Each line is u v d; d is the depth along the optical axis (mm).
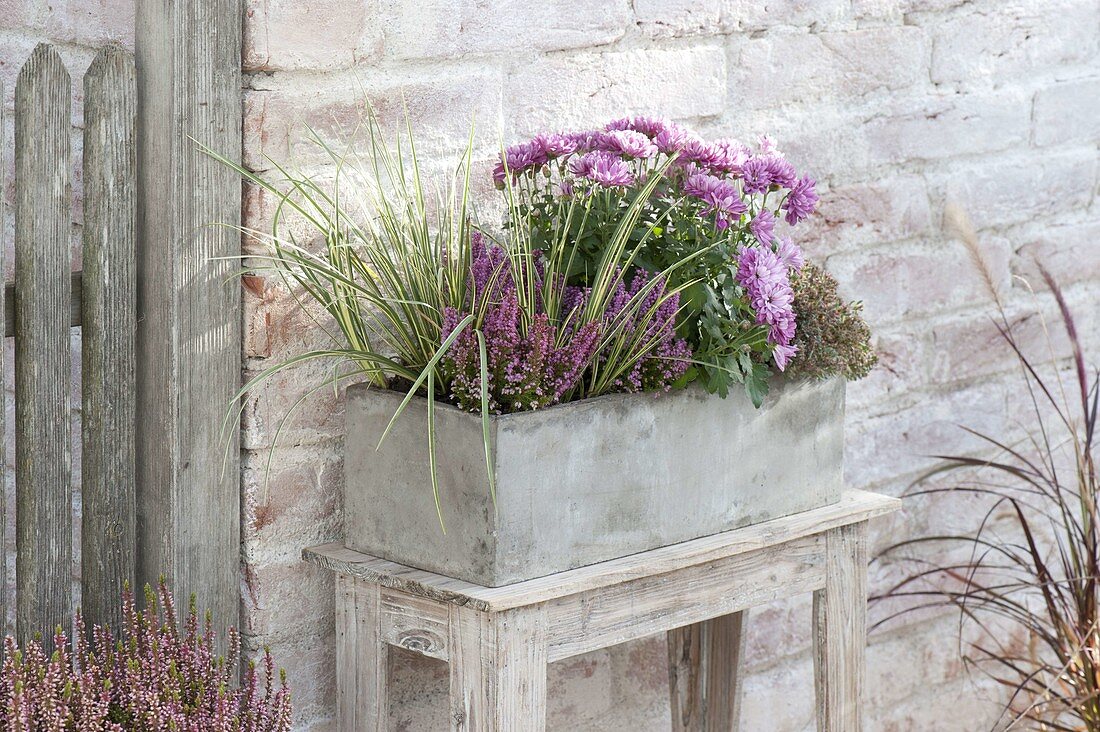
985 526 2855
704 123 2281
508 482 1667
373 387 1822
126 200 1766
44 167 1709
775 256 1835
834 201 2463
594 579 1741
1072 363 2926
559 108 2094
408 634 1800
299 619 1955
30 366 1733
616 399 1765
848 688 2162
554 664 2297
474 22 1968
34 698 1573
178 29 1714
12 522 2248
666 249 1831
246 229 1808
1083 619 2514
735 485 1936
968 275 2684
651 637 2428
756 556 1988
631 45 2160
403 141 1932
